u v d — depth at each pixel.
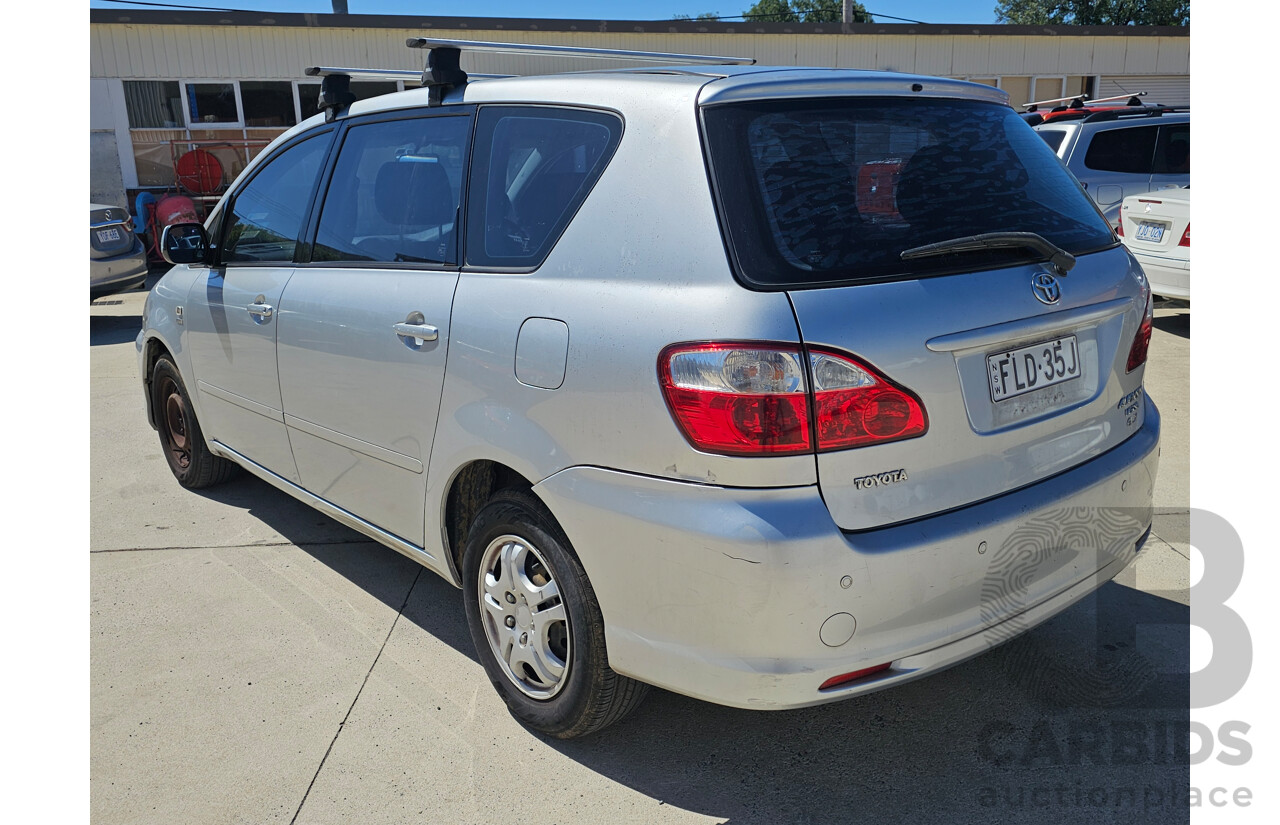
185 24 15.02
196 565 3.77
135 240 9.95
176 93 15.30
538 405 2.28
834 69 2.38
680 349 1.99
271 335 3.37
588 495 2.17
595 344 2.14
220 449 4.09
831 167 2.14
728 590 1.95
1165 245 7.25
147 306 4.53
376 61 15.65
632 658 2.19
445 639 3.17
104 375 7.35
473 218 2.64
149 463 5.09
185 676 2.96
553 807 2.32
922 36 18.19
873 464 1.97
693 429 1.96
